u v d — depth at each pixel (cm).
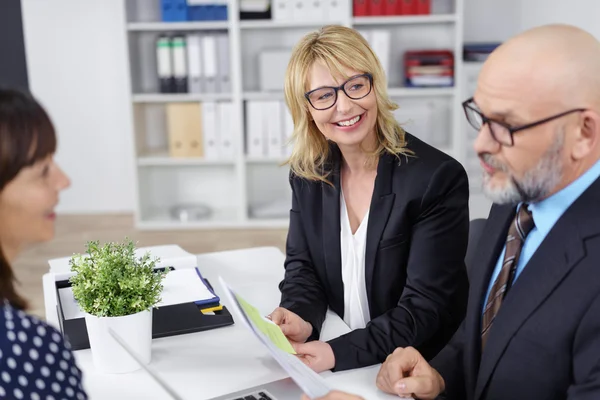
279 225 477
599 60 104
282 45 473
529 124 105
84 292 136
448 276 167
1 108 90
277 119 460
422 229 168
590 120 104
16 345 86
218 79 458
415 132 475
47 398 87
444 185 167
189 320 158
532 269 116
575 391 107
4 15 408
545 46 104
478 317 134
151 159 464
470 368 135
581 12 466
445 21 452
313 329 162
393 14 445
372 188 176
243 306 130
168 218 486
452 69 449
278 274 197
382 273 173
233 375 136
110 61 494
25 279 384
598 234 110
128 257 139
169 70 455
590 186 113
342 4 444
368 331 154
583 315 109
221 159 465
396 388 132
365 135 167
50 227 100
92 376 137
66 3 484
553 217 117
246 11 449
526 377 117
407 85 455
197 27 448
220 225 476
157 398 128
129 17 454
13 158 90
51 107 500
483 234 139
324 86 164
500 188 112
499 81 106
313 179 180
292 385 132
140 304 137
